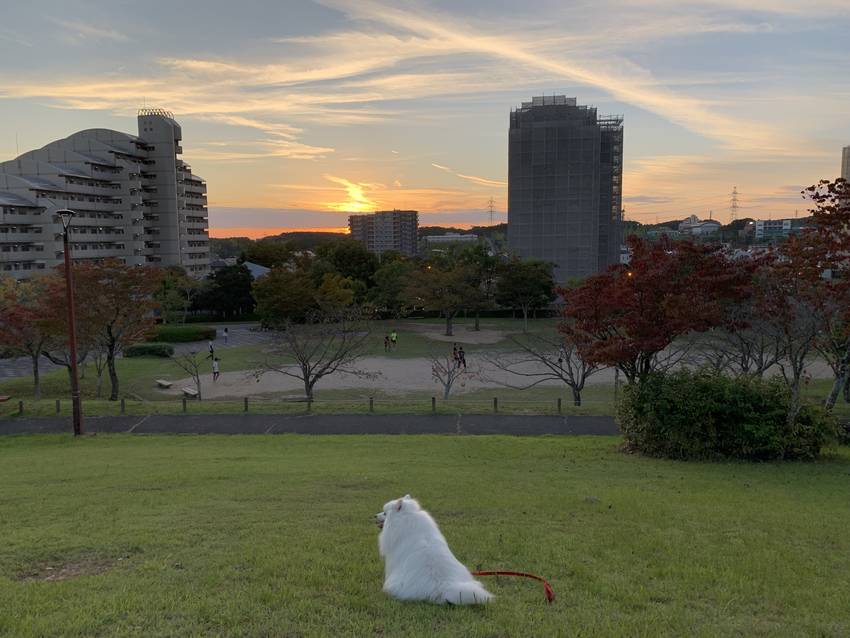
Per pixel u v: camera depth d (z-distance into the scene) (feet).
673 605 20.01
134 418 77.56
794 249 59.26
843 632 18.45
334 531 27.68
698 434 52.70
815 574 23.95
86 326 94.63
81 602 18.98
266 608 18.52
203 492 37.29
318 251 282.56
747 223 617.21
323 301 171.01
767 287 60.44
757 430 51.65
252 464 48.91
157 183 285.84
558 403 79.92
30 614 18.13
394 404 84.07
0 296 118.21
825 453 55.21
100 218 252.83
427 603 18.49
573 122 273.75
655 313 58.75
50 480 43.14
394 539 19.71
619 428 64.34
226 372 129.49
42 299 101.76
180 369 133.08
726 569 23.88
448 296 180.34
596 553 25.41
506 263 205.05
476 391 110.42
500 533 27.73
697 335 100.78
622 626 17.89
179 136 290.35
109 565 23.34
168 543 25.68
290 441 64.03
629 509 33.27
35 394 104.32
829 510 35.12
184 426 73.72
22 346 99.60
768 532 29.71
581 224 277.44
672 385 55.16
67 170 238.89
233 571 21.97
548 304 218.79
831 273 62.08
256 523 29.25
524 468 48.19
